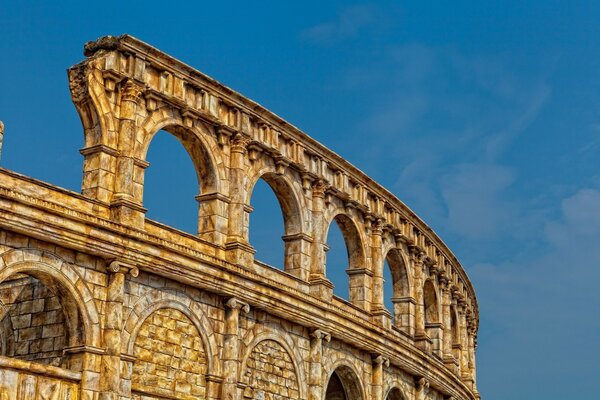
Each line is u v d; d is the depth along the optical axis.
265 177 54.44
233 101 50.75
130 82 44.88
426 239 71.56
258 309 49.78
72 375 39.59
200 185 49.66
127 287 42.53
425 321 73.00
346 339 56.03
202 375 45.88
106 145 43.69
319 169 57.56
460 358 79.62
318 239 56.38
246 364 48.34
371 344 58.38
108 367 40.69
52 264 39.69
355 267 61.31
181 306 45.19
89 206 42.19
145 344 43.06
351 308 58.22
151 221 44.59
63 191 40.97
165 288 44.56
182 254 44.78
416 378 65.75
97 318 41.00
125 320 42.06
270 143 53.34
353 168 60.41
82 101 44.12
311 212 56.66
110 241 41.47
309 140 56.41
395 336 61.31
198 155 49.41
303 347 53.09
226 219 49.44
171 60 47.16
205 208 49.12
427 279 71.50
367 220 62.03
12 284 43.59
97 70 44.12
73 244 40.06
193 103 48.66
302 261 54.97
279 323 51.41
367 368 59.06
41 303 42.59
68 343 40.62
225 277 47.03
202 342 46.12
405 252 67.19
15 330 42.84
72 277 40.38
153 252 43.38
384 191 63.91
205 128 49.28
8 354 42.66
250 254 49.56
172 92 47.38
